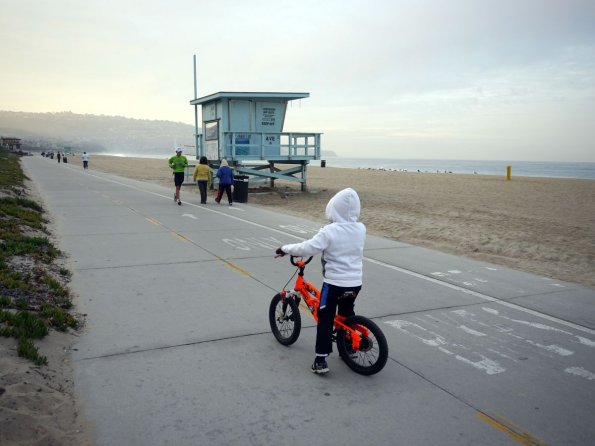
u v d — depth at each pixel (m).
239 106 21.77
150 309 5.54
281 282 6.86
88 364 4.10
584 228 12.59
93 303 5.68
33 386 3.49
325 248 3.95
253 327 5.10
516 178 38.62
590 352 4.66
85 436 3.08
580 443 3.17
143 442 3.04
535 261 9.02
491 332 5.13
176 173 16.25
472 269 8.00
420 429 3.28
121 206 15.47
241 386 3.82
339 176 38.97
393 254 9.08
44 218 11.86
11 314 4.57
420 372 4.16
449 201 19.44
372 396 3.72
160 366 4.12
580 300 6.34
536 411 3.55
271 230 11.48
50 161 73.19
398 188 26.27
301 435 3.17
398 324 5.31
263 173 21.77
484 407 3.60
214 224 12.19
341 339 4.27
